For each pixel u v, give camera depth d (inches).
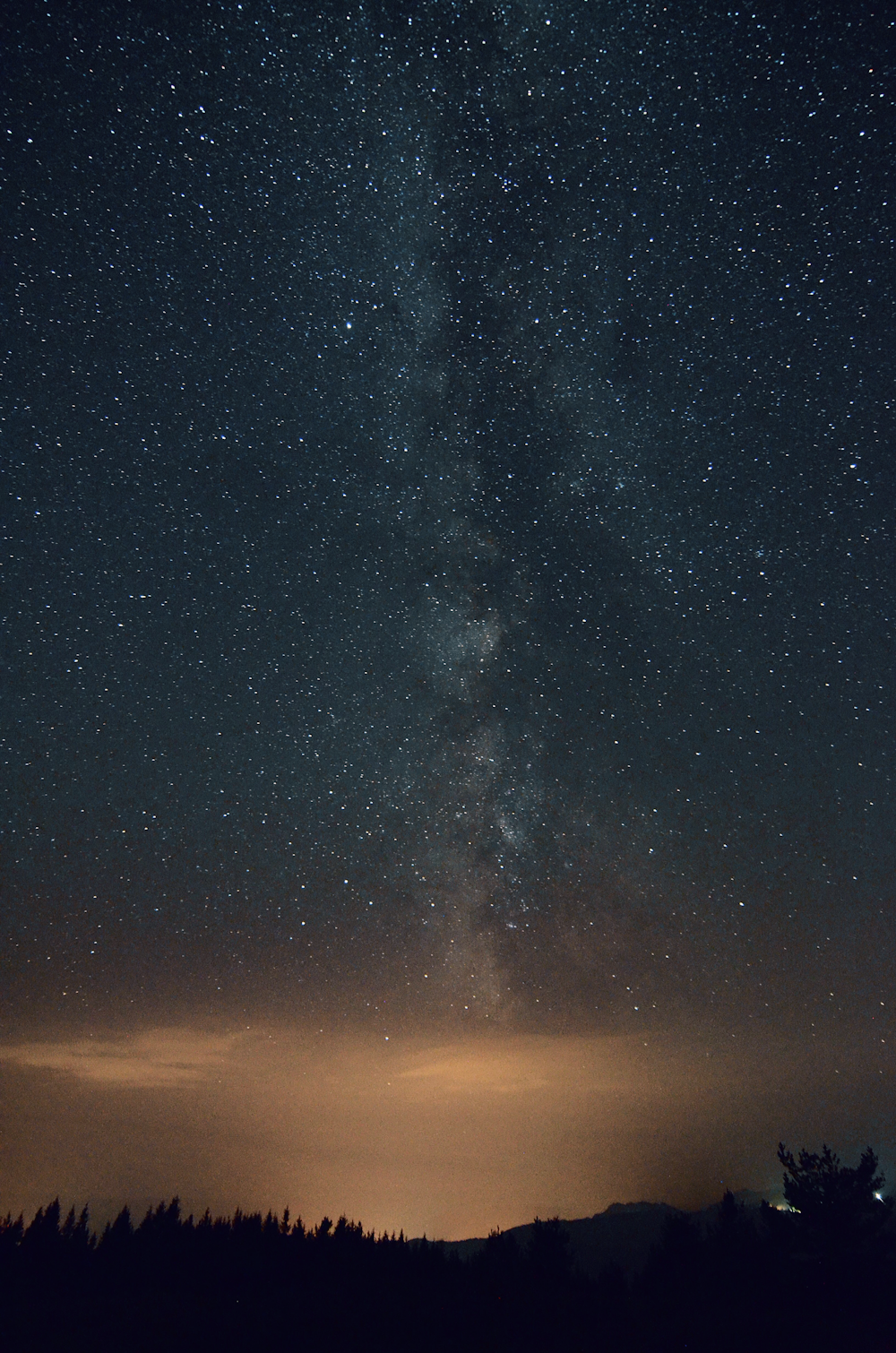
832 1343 343.9
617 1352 343.3
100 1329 378.9
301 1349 349.1
